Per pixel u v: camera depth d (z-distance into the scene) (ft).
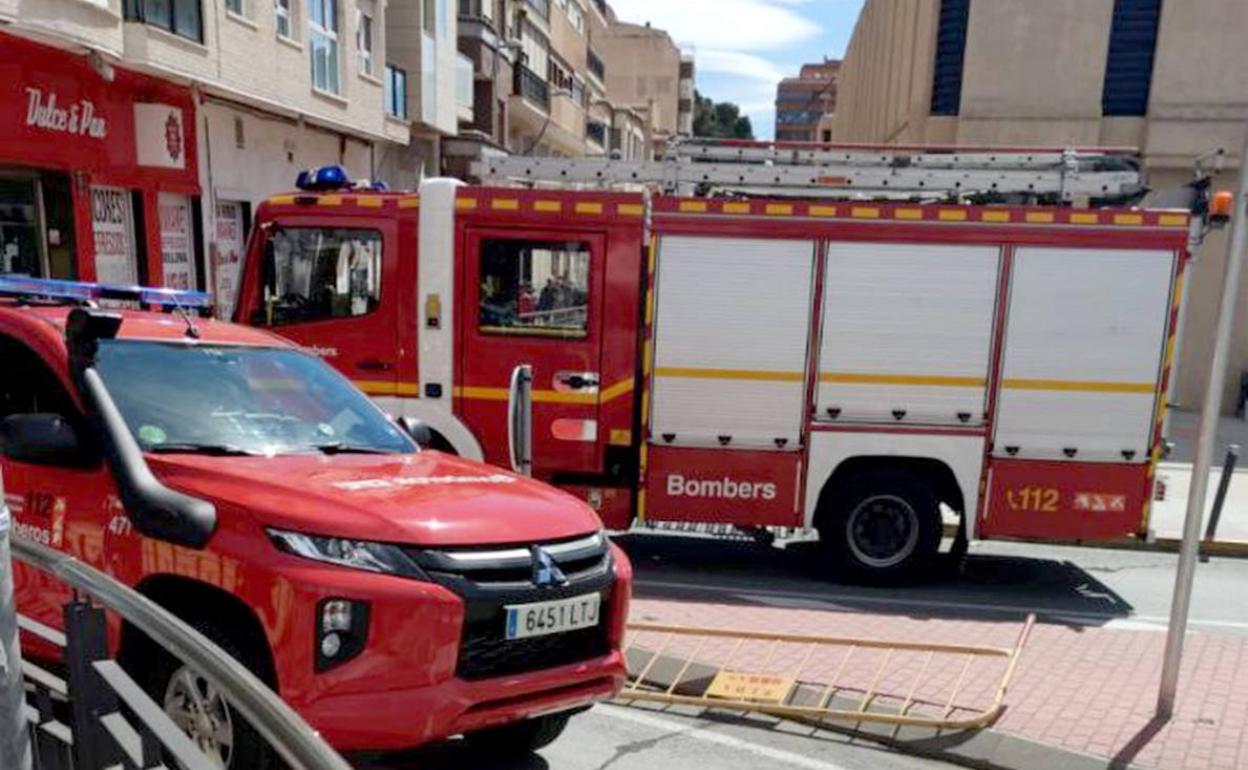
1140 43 54.39
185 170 44.14
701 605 21.44
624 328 22.67
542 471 23.25
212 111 46.44
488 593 10.32
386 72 66.59
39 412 12.35
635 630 18.97
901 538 23.06
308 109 53.21
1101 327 21.88
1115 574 26.30
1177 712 15.61
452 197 22.65
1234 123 53.16
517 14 115.96
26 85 34.14
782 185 24.53
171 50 39.47
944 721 14.61
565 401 22.93
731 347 22.44
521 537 10.91
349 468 12.01
